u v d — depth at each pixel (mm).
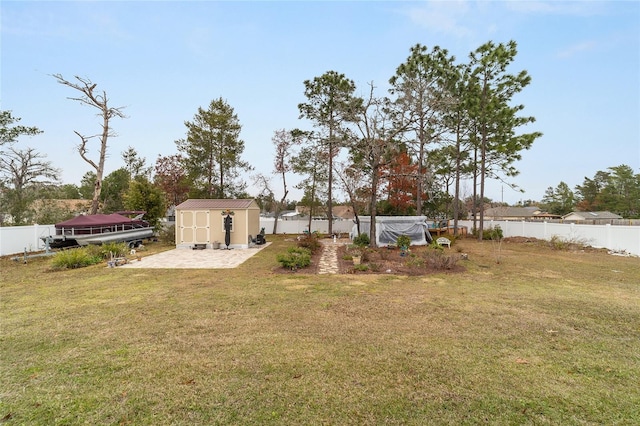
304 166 24250
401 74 18328
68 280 8469
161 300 6480
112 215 16469
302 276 9086
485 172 20969
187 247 16547
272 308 5914
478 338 4426
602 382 3234
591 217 42438
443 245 16672
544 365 3609
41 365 3586
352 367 3533
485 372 3430
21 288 7562
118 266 10773
